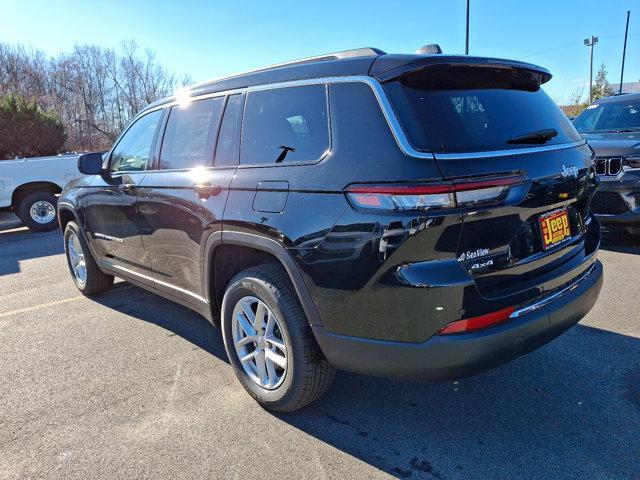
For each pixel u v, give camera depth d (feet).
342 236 7.21
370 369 7.51
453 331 6.86
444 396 9.52
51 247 26.08
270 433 8.51
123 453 8.07
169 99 11.94
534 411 8.91
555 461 7.60
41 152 58.18
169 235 11.07
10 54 117.08
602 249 18.84
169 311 14.58
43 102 103.24
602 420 8.57
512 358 7.40
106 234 13.89
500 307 7.12
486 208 6.83
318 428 8.62
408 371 7.18
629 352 10.85
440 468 7.54
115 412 9.26
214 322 10.55
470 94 7.87
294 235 7.79
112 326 13.55
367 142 7.22
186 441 8.34
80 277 16.40
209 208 9.50
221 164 9.66
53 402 9.65
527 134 7.89
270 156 8.67
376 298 7.05
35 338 12.83
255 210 8.47
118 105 134.51
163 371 10.84
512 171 7.19
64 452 8.14
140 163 12.46
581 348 11.11
